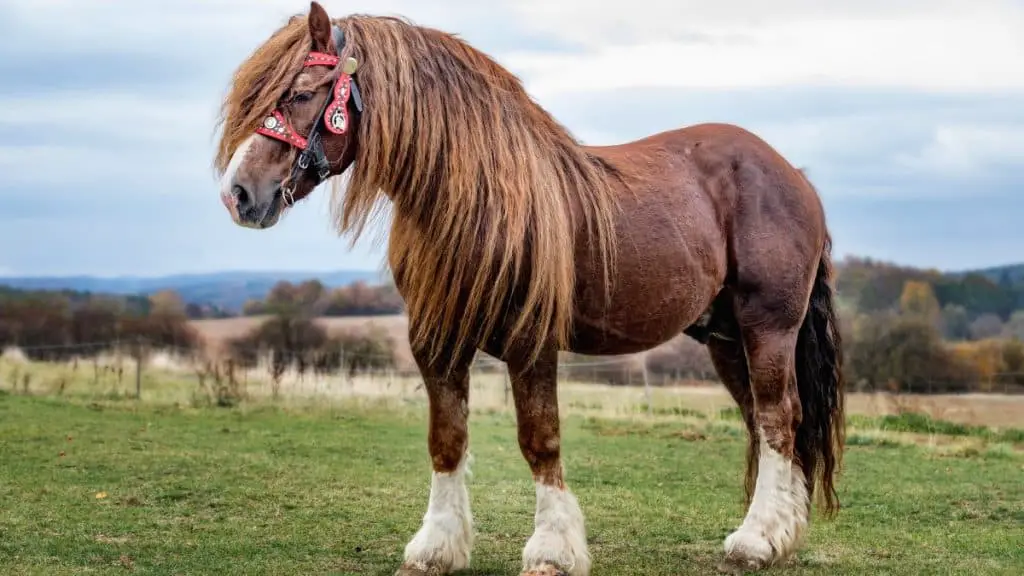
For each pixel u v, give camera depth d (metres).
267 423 11.80
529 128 4.83
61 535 5.66
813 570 5.31
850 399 18.02
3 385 15.06
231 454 8.95
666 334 5.25
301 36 4.51
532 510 6.72
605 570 5.23
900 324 24.03
